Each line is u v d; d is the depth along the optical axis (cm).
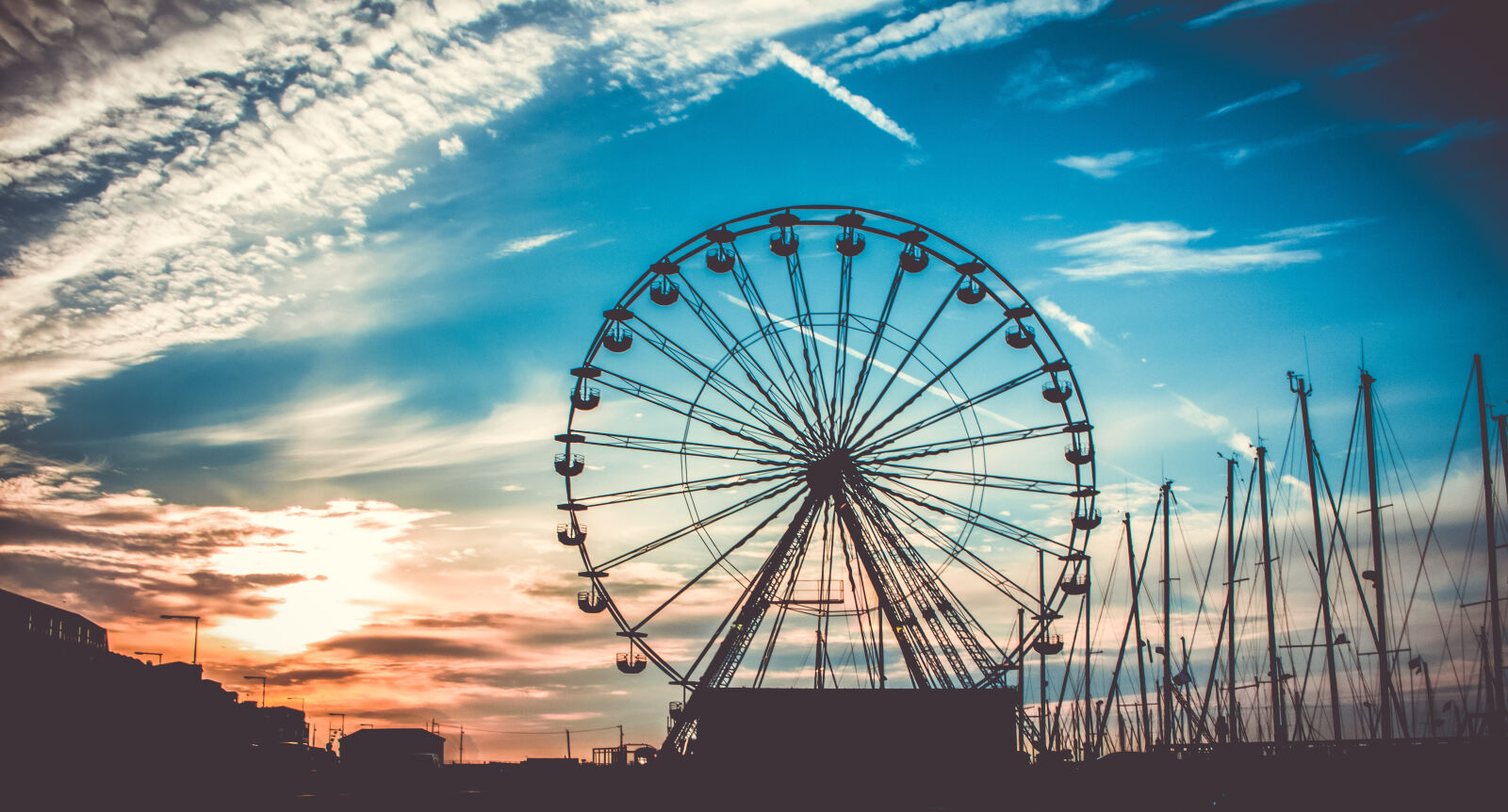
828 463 6538
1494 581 6206
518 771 7412
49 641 7475
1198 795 5722
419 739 9319
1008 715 6334
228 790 7619
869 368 6738
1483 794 4566
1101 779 6244
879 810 5822
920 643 6475
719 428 6681
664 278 6800
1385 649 6619
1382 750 4900
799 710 6303
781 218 6744
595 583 6581
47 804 6375
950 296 6762
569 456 6631
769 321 6744
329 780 9806
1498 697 6072
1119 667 8988
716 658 6412
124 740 7762
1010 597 6619
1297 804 5150
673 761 6341
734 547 6544
